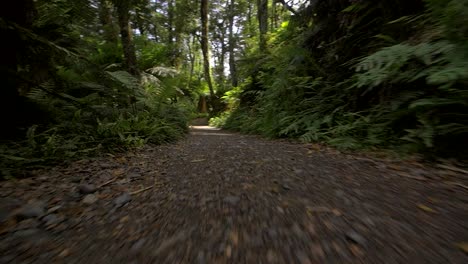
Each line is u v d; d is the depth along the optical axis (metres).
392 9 4.24
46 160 3.13
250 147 4.44
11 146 3.36
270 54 9.02
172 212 1.61
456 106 2.70
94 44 8.57
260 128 7.49
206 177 2.44
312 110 5.65
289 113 6.33
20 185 2.34
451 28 2.60
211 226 1.38
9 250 1.19
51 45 3.88
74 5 5.64
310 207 1.59
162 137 5.65
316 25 6.62
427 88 3.09
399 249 1.08
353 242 1.16
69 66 4.58
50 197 2.00
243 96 12.24
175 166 3.03
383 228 1.27
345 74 5.25
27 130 3.77
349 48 5.22
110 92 5.72
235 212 1.56
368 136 3.63
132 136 4.99
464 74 2.23
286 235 1.25
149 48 11.50
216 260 1.06
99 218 1.56
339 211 1.51
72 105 4.96
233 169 2.72
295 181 2.18
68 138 4.01
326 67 6.05
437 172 2.22
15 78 3.92
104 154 3.80
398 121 3.43
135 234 1.33
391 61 2.97
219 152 3.94
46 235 1.34
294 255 1.07
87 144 4.02
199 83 23.36
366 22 4.92
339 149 3.67
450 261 0.98
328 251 1.09
